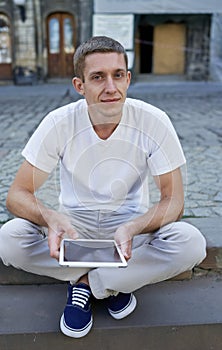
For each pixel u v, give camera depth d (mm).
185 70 13148
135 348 1567
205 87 11406
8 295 1740
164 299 1724
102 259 1416
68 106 1561
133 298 1609
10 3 12094
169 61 13164
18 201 1510
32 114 6977
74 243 1470
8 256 1540
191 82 12672
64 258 1407
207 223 2156
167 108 7707
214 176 3156
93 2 11656
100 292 1495
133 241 1549
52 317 1599
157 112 1545
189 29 12633
